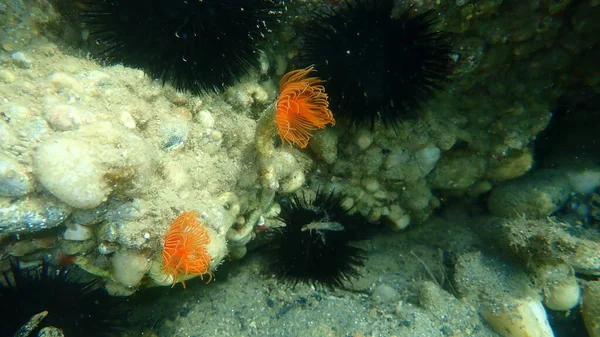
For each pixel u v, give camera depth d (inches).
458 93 10.3
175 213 6.3
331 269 9.8
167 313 9.6
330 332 8.5
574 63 9.8
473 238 11.7
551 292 9.6
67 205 5.5
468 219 12.5
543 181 11.6
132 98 6.8
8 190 5.0
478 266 10.3
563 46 9.4
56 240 6.3
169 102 7.5
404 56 7.7
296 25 8.7
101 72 6.8
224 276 10.5
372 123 8.5
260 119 7.3
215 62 7.1
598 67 9.6
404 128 9.8
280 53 9.1
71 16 7.6
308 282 10.1
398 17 8.5
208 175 7.5
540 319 8.9
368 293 10.4
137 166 5.7
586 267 9.1
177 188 6.6
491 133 10.7
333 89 8.0
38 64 6.6
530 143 11.0
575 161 12.2
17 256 6.5
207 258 5.9
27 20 6.8
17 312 6.6
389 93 8.0
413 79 8.0
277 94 9.3
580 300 9.6
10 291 6.7
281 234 9.8
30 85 6.1
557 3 8.5
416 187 10.9
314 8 8.3
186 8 6.4
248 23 7.0
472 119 10.7
